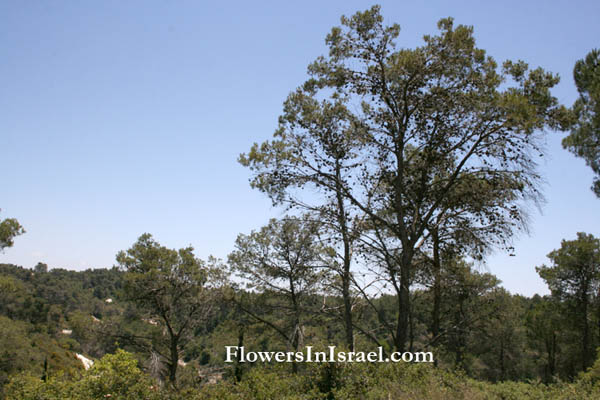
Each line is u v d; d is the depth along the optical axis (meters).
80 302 94.69
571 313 28.31
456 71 12.62
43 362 31.11
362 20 12.74
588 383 10.76
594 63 13.54
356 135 13.54
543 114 11.95
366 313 15.33
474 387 9.66
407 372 9.63
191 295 24.09
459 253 13.39
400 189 13.24
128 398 6.69
